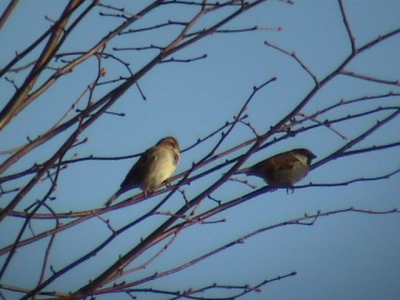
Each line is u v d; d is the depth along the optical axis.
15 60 7.16
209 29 7.82
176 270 7.91
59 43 7.22
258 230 8.32
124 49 8.12
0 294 6.95
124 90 7.49
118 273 7.65
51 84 7.59
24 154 7.36
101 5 7.86
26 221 6.77
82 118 7.23
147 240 7.75
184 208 8.11
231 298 7.87
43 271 7.11
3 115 7.16
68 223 7.52
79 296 7.31
